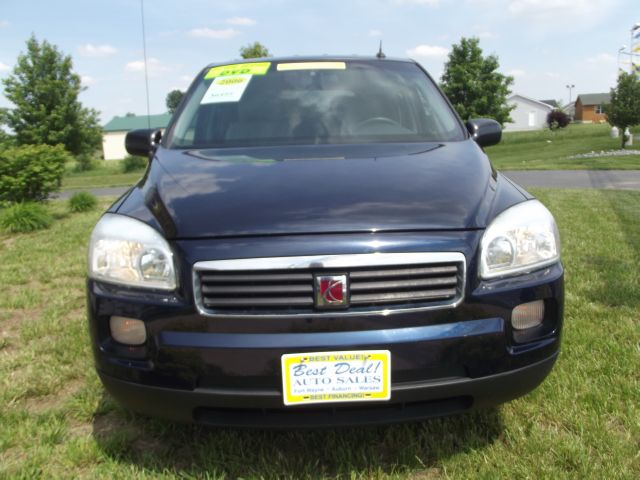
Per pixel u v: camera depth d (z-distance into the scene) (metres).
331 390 1.86
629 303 3.78
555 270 2.08
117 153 79.06
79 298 4.36
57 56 33.72
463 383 1.91
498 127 3.25
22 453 2.29
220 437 2.36
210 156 2.62
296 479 2.11
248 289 1.84
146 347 1.94
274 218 1.94
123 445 2.31
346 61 3.50
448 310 1.88
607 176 14.50
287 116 3.01
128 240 2.01
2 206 9.35
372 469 2.14
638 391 2.58
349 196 2.06
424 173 2.28
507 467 2.10
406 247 1.87
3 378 2.95
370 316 1.84
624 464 2.08
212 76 3.47
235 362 1.85
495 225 2.00
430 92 3.35
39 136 32.38
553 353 2.05
